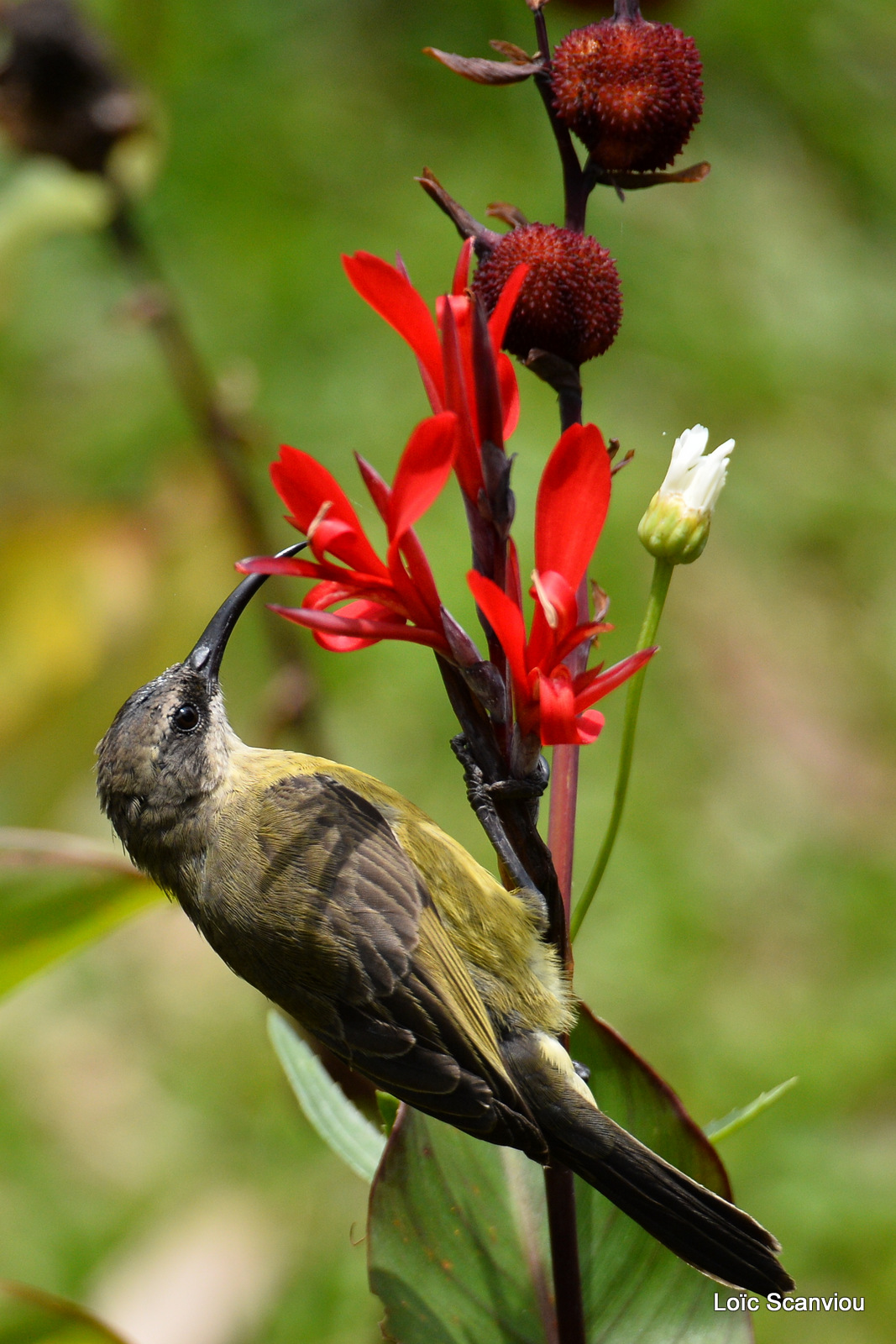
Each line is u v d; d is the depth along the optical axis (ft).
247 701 36.73
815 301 50.67
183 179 49.88
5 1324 16.33
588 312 13.19
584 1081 15.48
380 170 50.75
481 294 13.39
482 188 49.78
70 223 28.17
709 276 50.39
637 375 47.80
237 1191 32.99
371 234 48.98
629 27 13.46
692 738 41.19
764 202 52.70
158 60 33.96
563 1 26.96
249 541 28.43
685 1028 35.37
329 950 16.90
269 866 17.71
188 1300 30.55
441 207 13.62
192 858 18.85
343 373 46.29
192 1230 32.09
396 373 46.37
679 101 13.23
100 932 17.90
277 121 51.26
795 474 47.11
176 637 28.66
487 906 16.33
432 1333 15.21
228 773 19.24
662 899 37.55
